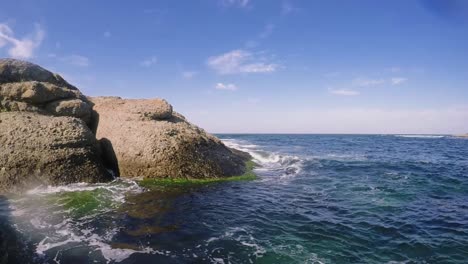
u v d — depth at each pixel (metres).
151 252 7.59
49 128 14.47
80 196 12.00
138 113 18.38
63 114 17.28
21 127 14.14
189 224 9.59
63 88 18.41
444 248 8.47
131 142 16.00
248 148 34.53
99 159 15.43
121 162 15.82
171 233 8.80
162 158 15.32
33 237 8.20
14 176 12.76
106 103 20.55
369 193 14.25
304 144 48.50
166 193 13.06
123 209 10.73
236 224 9.77
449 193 14.43
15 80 17.38
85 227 9.01
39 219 9.53
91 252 7.47
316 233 9.24
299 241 8.64
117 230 8.88
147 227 9.20
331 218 10.63
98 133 17.91
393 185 16.00
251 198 12.95
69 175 13.77
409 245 8.60
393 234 9.34
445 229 9.80
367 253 8.09
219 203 12.01
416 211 11.59
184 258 7.36
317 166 22.11
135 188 13.63
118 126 17.42
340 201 12.82
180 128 17.52
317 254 7.90
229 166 17.77
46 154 13.50
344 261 7.60
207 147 17.53
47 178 13.24
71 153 14.03
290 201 12.67
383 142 61.06
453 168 22.22
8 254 7.21
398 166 22.66
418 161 25.95
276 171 19.75
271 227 9.62
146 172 15.36
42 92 16.92
